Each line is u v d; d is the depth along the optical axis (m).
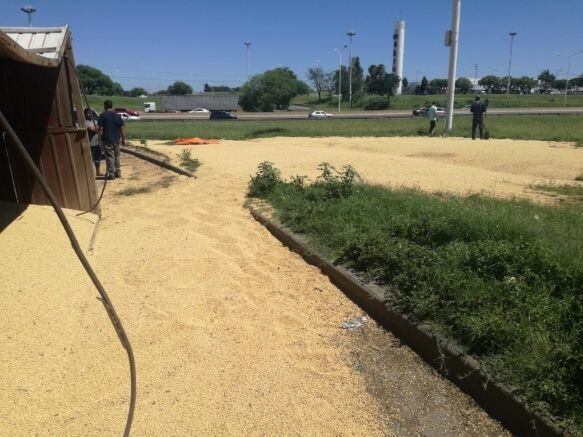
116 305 5.09
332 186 7.83
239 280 5.66
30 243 5.95
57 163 7.62
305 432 3.34
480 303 4.06
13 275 5.15
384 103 89.06
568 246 4.96
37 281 5.20
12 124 7.17
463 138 22.47
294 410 3.55
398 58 117.50
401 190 8.38
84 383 3.85
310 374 3.96
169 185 10.52
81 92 7.95
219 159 13.30
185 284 5.59
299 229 6.70
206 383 3.86
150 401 3.64
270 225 7.20
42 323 4.52
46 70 7.34
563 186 9.47
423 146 17.98
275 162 12.78
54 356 4.13
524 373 3.29
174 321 4.78
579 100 92.62
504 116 46.03
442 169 11.69
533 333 3.55
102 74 116.75
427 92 128.12
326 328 4.62
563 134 23.27
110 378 3.91
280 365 4.07
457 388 3.66
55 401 3.62
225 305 5.08
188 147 16.97
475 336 3.70
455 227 5.54
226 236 7.05
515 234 5.28
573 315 3.74
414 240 5.57
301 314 4.89
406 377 3.85
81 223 7.32
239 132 25.98
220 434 3.33
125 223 8.02
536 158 14.20
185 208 8.56
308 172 11.11
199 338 4.48
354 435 3.31
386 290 4.74
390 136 24.12
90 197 8.25
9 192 7.32
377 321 4.65
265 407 3.58
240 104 88.00
